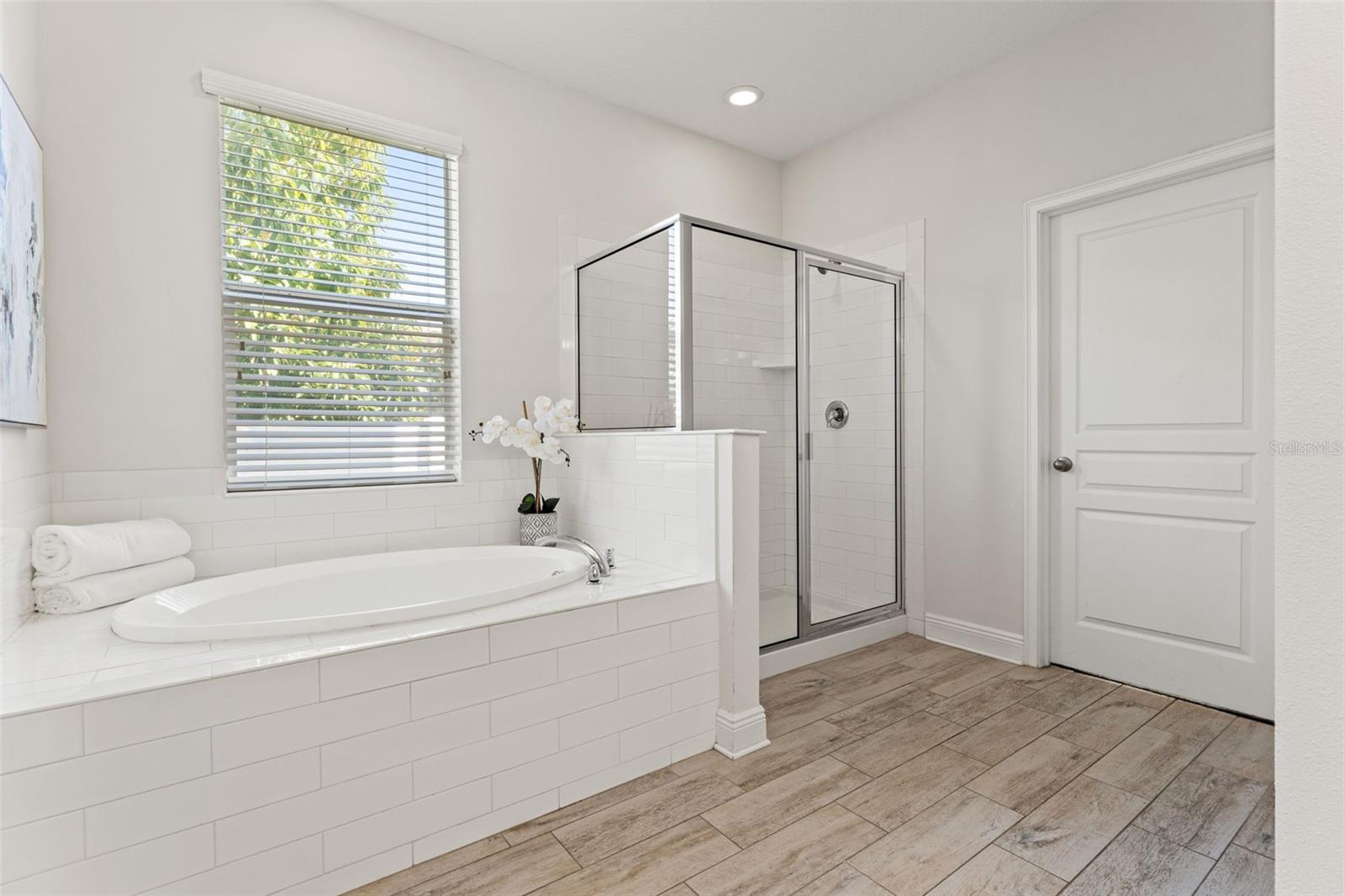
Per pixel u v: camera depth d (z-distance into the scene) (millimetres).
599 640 1906
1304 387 554
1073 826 1713
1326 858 535
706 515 2232
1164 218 2500
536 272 3006
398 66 2646
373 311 2615
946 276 3164
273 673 1413
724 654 2178
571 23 2645
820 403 3043
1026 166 2846
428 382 2742
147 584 1964
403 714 1572
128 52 2123
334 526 2486
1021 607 2896
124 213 2117
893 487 3352
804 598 2971
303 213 2467
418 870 1571
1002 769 1999
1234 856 1588
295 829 1438
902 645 3188
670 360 2617
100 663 1420
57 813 1208
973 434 3064
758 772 2010
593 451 2822
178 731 1314
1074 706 2439
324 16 2482
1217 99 2301
